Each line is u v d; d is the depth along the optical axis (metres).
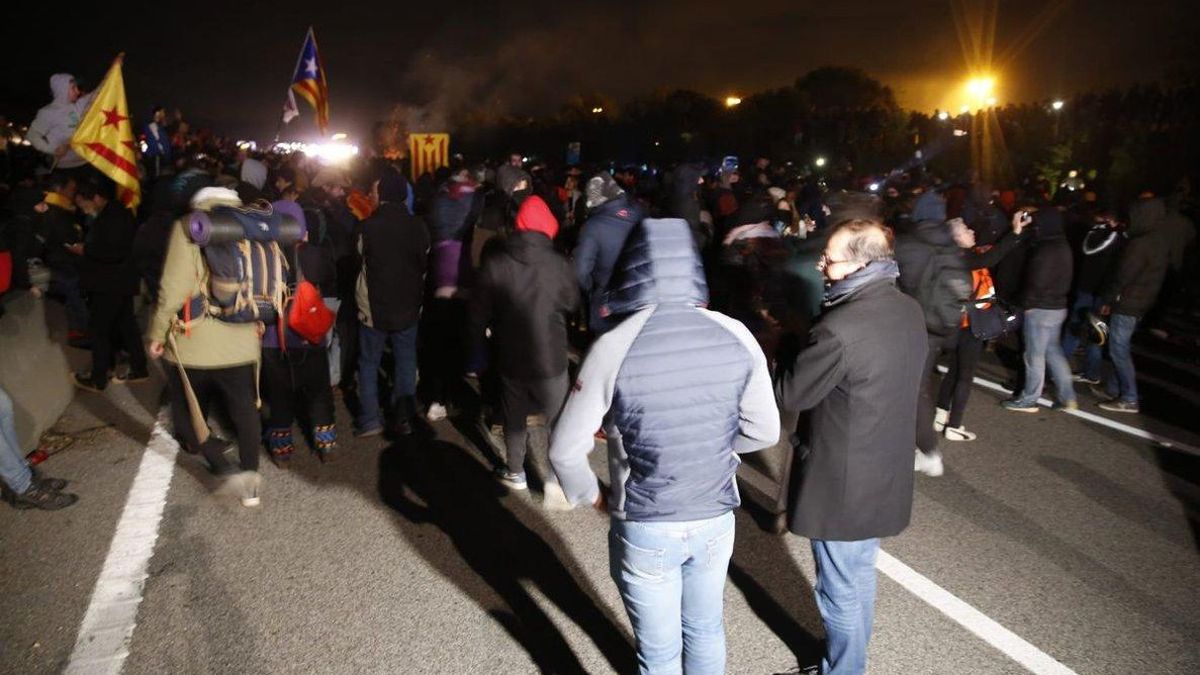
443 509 4.73
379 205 5.43
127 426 5.78
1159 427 6.60
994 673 3.43
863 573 2.95
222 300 4.15
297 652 3.41
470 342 4.79
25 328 5.52
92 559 4.05
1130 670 3.47
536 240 4.53
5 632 3.46
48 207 7.41
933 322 4.78
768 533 4.58
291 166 8.73
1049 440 6.21
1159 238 6.68
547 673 3.34
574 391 2.32
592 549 4.34
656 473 2.30
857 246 2.79
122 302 6.43
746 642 3.60
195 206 4.18
